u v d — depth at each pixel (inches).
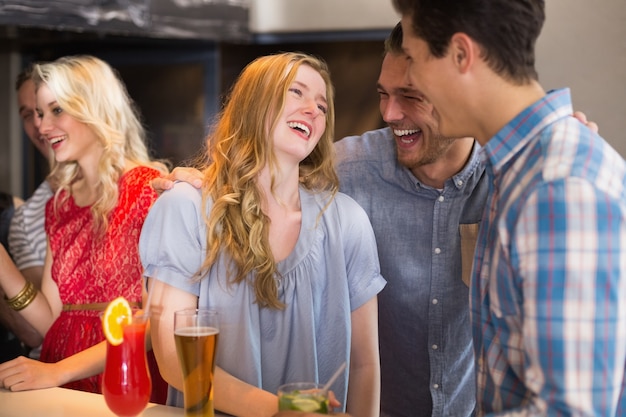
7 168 189.0
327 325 76.3
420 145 81.1
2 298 116.5
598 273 48.7
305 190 78.4
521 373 54.6
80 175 105.3
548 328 49.2
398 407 91.7
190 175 75.7
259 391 68.4
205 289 73.3
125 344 64.3
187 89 191.3
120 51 192.9
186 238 73.3
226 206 73.2
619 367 49.7
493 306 55.6
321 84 76.0
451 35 55.1
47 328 104.3
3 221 126.5
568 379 49.0
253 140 74.1
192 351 62.4
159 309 72.8
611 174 51.6
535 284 49.8
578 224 49.0
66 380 80.0
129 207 99.3
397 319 88.9
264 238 73.2
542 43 138.6
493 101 55.9
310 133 75.0
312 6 181.6
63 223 103.9
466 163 83.6
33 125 131.8
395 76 78.7
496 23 54.2
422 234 86.6
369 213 88.3
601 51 135.4
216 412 70.4
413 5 56.8
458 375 88.7
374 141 89.7
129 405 64.3
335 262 76.4
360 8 177.6
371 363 79.0
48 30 163.5
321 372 76.7
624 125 135.0
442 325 86.9
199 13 173.2
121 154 103.2
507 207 53.1
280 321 74.2
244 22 183.5
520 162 54.9
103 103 105.3
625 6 133.1
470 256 85.5
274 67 74.5
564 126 53.9
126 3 157.2
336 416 60.9
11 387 76.6
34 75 104.5
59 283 102.0
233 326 73.0
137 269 99.4
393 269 87.8
